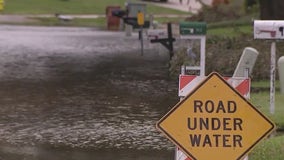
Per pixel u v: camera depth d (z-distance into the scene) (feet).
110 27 350.02
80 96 131.34
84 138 94.32
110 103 123.44
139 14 229.66
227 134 62.69
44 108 117.70
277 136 91.45
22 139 93.61
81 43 256.93
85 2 513.04
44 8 457.68
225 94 62.75
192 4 534.37
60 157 83.71
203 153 62.75
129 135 96.27
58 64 185.06
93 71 171.42
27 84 145.69
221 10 338.95
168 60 196.54
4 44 241.14
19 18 387.14
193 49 161.99
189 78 69.00
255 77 143.33
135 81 153.89
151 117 110.01
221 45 171.63
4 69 170.50
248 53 113.50
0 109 116.06
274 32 99.14
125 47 243.19
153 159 82.89
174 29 310.86
